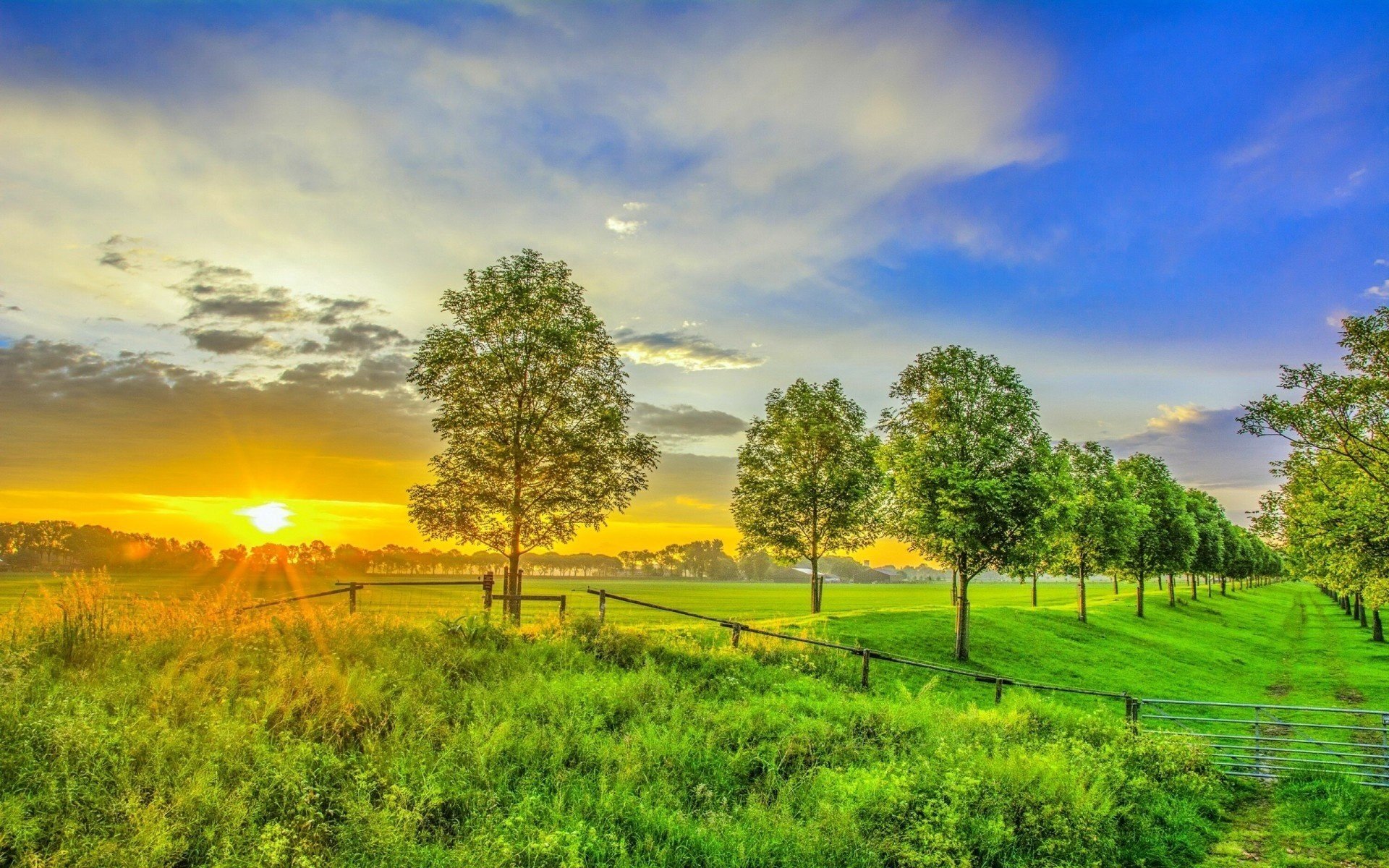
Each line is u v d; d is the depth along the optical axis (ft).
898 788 33.55
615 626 63.46
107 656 39.29
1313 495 79.61
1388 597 76.69
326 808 25.93
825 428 124.57
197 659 40.40
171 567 426.51
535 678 45.65
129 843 20.95
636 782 32.27
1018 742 47.14
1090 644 122.01
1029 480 94.79
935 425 100.58
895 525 107.24
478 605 65.98
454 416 76.74
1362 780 48.88
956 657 94.84
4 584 234.99
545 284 81.35
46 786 23.07
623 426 82.89
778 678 59.62
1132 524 151.23
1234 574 296.51
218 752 26.78
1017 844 32.32
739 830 28.91
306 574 381.81
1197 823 40.91
